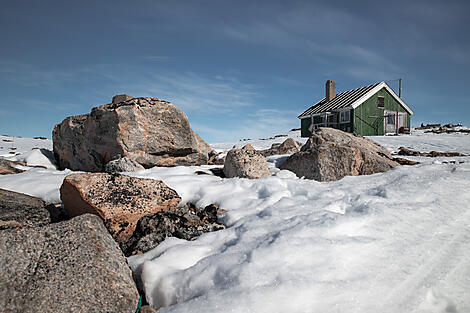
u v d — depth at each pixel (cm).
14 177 454
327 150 544
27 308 174
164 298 213
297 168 568
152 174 469
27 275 189
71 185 317
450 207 300
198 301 183
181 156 702
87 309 186
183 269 233
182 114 684
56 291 187
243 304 173
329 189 396
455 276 206
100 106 675
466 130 2264
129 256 271
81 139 715
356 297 181
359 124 2038
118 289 207
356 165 525
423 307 180
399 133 2242
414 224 267
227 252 237
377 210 286
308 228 252
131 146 617
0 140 1741
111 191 324
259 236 259
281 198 368
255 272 199
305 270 199
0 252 193
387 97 2177
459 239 250
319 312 170
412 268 212
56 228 226
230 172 521
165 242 281
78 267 205
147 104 645
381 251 227
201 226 316
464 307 182
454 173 399
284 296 177
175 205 363
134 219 318
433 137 1636
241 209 350
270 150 948
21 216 301
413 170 447
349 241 232
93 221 248
